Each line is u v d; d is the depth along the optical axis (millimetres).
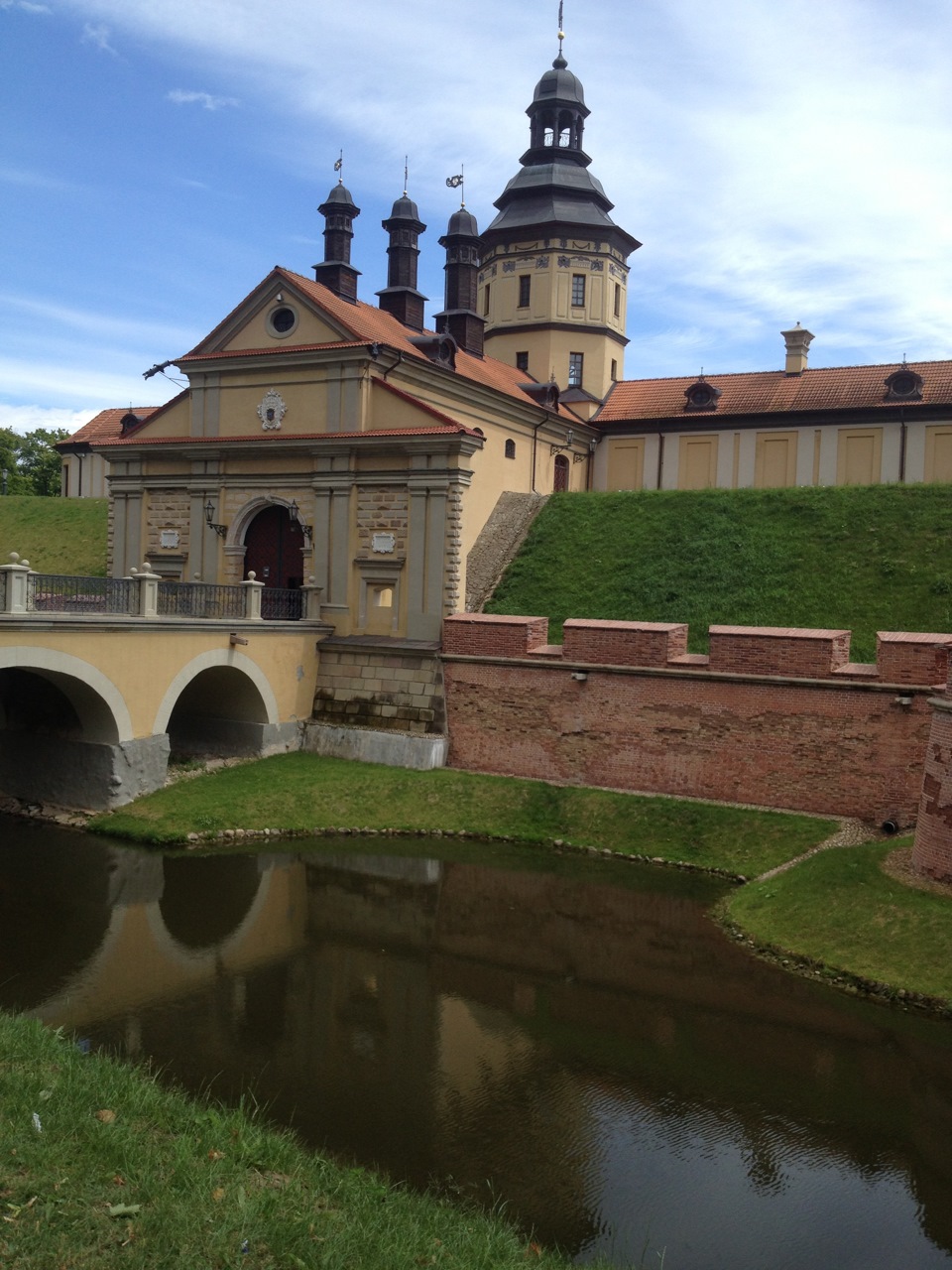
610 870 19781
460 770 24891
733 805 21375
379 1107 11086
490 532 32344
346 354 27641
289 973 14867
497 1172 9938
